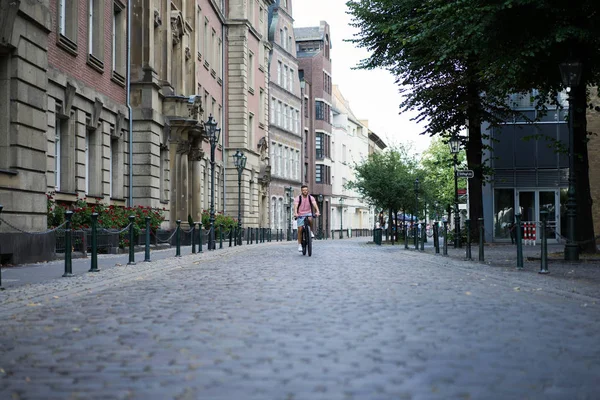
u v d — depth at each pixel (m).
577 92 20.77
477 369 5.63
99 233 22.84
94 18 26.31
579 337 7.15
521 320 8.23
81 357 6.25
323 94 85.69
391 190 53.59
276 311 8.94
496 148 39.53
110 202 27.70
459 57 29.53
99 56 26.41
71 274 14.23
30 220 18.12
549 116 39.09
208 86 47.75
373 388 5.01
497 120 32.78
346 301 9.96
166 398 4.81
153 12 31.00
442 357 6.08
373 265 18.33
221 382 5.23
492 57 19.59
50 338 7.25
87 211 22.95
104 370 5.71
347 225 100.31
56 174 23.00
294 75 76.31
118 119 28.34
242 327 7.69
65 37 22.56
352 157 104.50
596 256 19.64
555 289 11.72
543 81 21.17
